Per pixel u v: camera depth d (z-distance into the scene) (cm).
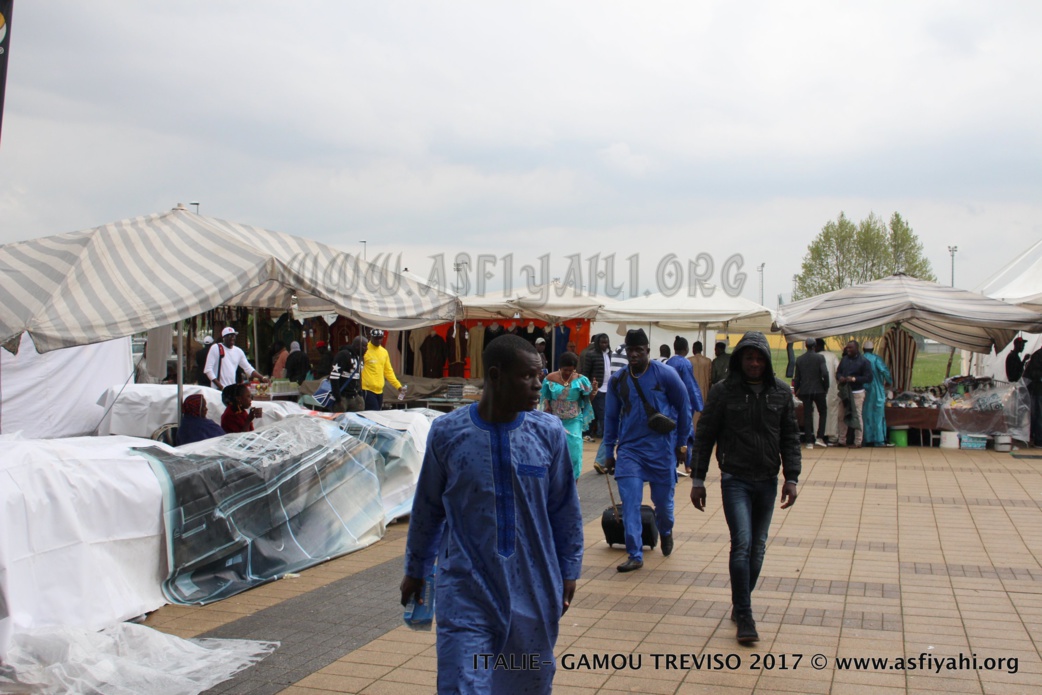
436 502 361
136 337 1641
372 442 933
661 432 746
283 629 575
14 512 513
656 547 829
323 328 2186
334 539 786
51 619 525
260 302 1153
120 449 646
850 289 1806
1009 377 1761
